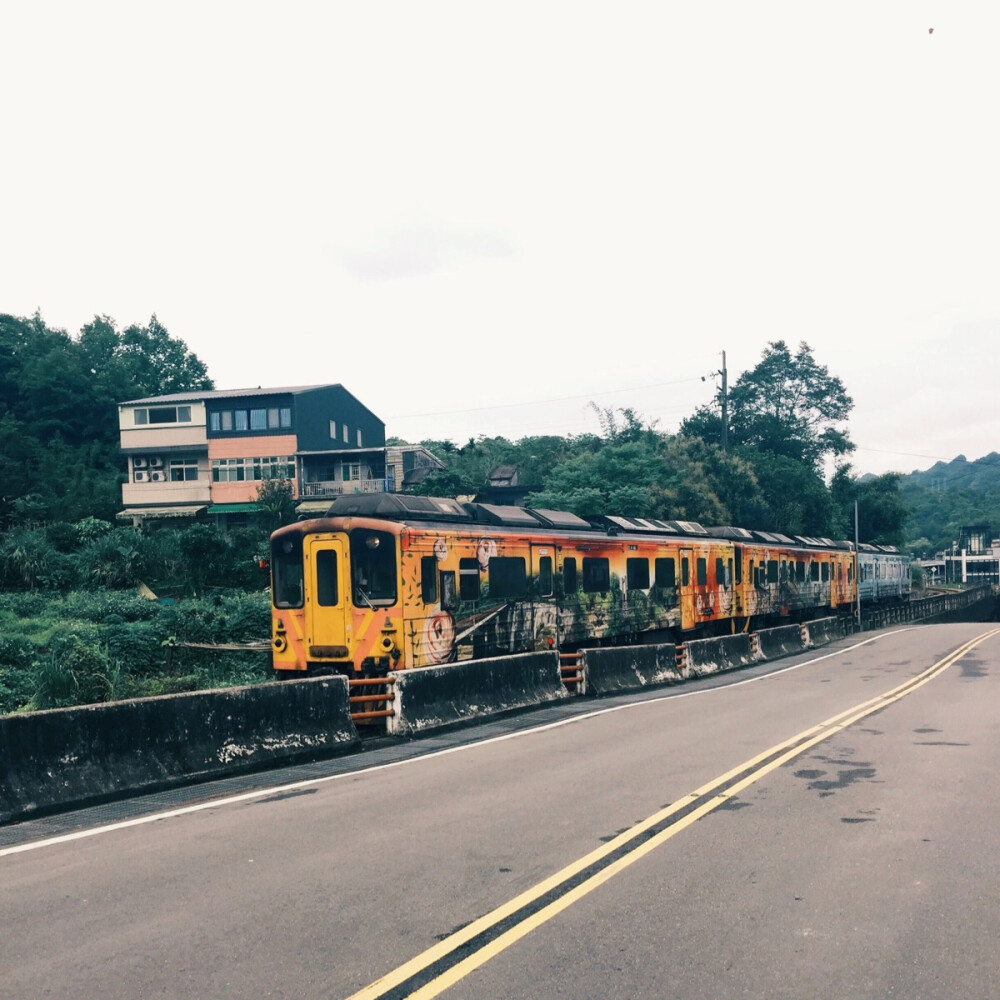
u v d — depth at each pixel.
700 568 27.58
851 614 43.25
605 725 13.27
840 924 5.02
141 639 25.62
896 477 77.56
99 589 36.50
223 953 4.67
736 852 6.41
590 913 5.20
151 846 6.78
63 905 5.43
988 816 7.42
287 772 9.83
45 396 65.19
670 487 52.38
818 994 4.16
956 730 12.11
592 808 7.80
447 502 17.75
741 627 31.47
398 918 5.15
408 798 8.38
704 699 16.80
